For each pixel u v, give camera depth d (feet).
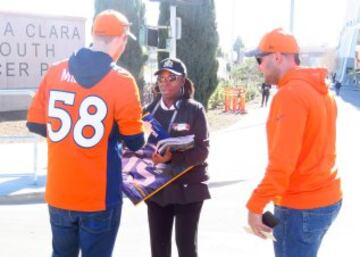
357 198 28.48
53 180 10.50
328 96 10.44
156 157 13.01
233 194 30.09
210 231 22.56
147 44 42.37
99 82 10.16
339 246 20.58
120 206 10.78
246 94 113.19
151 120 13.29
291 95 9.78
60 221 10.59
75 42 72.74
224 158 40.86
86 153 10.19
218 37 71.56
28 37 68.80
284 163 9.65
